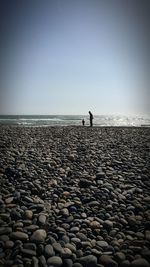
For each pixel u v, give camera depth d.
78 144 12.61
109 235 3.83
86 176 6.62
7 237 3.55
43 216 4.18
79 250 3.37
